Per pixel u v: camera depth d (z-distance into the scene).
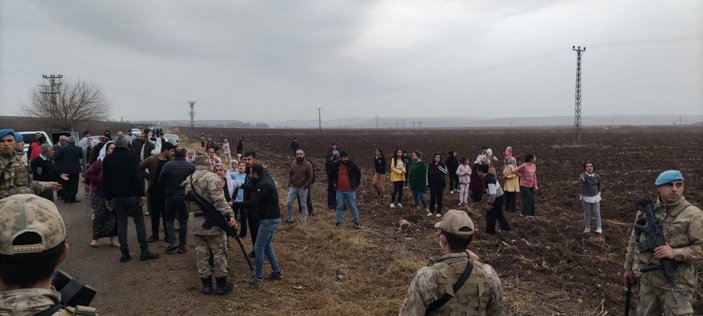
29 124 60.56
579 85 50.28
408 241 10.55
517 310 6.84
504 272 8.55
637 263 4.80
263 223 7.20
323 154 41.66
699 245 4.29
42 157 9.63
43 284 1.90
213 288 6.98
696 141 57.62
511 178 13.85
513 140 66.44
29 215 1.83
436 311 3.11
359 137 78.88
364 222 12.46
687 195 17.11
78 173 13.00
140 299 6.59
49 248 1.85
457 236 3.18
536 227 11.67
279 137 75.50
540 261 9.10
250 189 7.77
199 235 6.68
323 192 18.09
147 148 13.10
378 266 8.63
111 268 7.63
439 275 3.10
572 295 7.53
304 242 10.05
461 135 92.06
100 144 12.52
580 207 15.31
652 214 4.66
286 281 7.55
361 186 19.77
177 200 8.25
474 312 3.07
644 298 4.77
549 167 27.84
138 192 7.76
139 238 7.92
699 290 6.91
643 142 56.28
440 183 12.95
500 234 10.90
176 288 7.00
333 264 8.53
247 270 8.02
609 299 7.37
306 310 6.52
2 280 1.82
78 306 1.94
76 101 52.84
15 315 1.77
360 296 7.20
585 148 45.78
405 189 18.58
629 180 21.47
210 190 6.52
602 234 11.03
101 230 8.66
